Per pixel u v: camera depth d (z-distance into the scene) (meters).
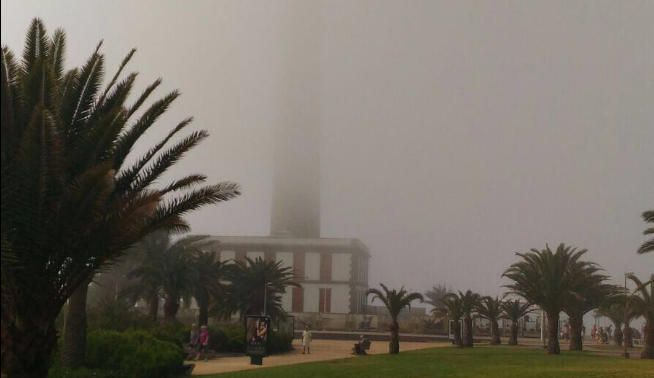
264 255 100.31
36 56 15.23
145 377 21.58
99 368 22.44
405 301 39.53
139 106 15.67
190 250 48.66
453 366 27.50
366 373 23.95
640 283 39.53
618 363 29.97
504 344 57.91
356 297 102.25
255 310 56.19
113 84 15.71
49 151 12.39
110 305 41.59
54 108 13.59
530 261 41.75
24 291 12.56
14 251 12.30
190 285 47.62
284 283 57.59
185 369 24.45
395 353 38.97
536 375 22.59
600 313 63.69
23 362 12.58
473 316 60.09
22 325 12.63
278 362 31.27
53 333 13.31
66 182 13.20
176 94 15.91
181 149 15.31
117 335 24.16
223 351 39.00
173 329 38.22
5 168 12.22
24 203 12.19
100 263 13.85
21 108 13.29
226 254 100.25
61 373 20.52
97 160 14.25
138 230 13.98
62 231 12.80
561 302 40.09
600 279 45.25
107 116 13.91
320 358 34.62
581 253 42.75
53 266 13.16
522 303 57.66
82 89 15.21
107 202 13.89
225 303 55.88
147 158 15.32
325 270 100.19
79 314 22.31
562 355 37.69
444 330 77.44
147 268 46.91
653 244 29.28
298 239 101.06
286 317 58.88
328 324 85.00
